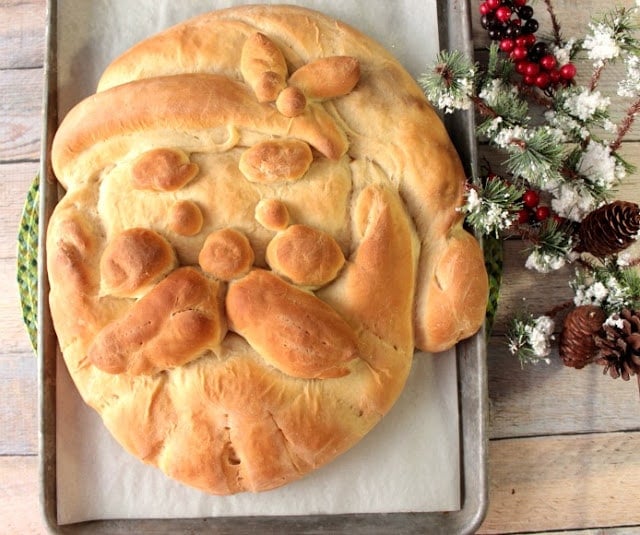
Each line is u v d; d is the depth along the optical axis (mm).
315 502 549
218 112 506
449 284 524
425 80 511
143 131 515
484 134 560
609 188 561
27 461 593
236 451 506
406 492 551
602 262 575
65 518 536
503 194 510
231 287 492
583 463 601
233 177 505
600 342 530
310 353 484
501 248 577
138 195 506
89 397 516
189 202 497
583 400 601
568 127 556
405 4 586
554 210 567
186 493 545
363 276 503
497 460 597
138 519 549
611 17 539
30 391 599
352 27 565
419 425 559
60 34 571
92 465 544
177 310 484
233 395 495
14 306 604
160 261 490
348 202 516
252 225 502
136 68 537
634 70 517
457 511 553
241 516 551
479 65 583
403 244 516
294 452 509
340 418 514
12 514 588
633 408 603
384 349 513
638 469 601
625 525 599
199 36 537
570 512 598
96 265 507
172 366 495
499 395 599
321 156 518
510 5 564
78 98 577
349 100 531
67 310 505
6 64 618
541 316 578
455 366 563
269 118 508
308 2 587
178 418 505
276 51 524
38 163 615
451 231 534
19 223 609
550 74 562
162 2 586
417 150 526
